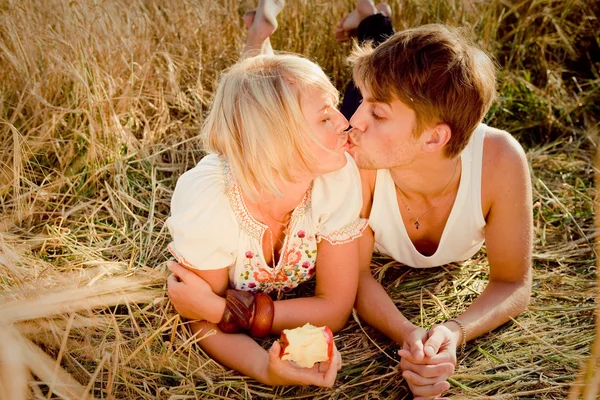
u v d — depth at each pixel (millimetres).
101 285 2146
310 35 3459
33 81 2844
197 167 2016
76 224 2566
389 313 2033
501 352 2025
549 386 1892
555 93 3373
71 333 1997
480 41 3443
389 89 1783
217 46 3414
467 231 2109
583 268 2391
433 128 1828
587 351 2002
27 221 2553
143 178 2824
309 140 1808
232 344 1947
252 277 2035
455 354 1844
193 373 1929
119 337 1934
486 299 2068
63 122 2764
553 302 2238
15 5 2982
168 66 3145
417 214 2121
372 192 2107
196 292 1930
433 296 2238
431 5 3555
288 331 1743
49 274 2211
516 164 2000
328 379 1770
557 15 3717
